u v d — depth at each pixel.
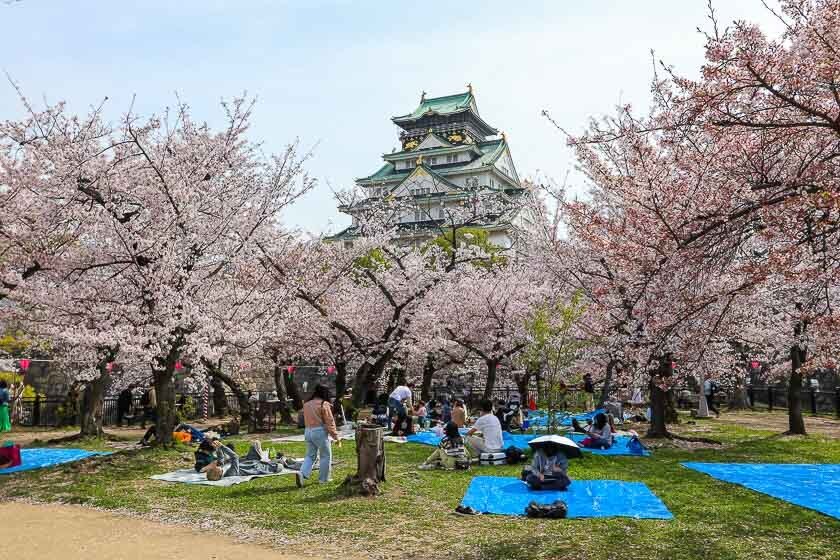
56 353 20.95
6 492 10.23
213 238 13.94
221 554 6.72
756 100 7.98
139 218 13.54
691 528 7.51
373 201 24.89
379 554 6.73
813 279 7.63
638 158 10.55
